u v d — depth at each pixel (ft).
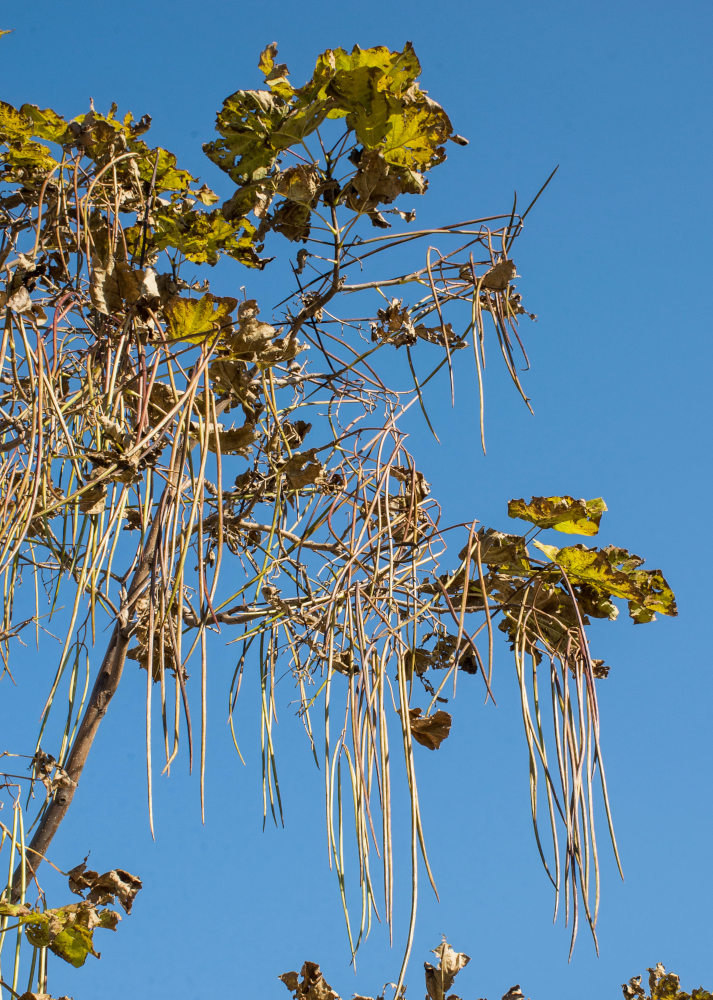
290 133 9.10
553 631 9.50
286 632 10.15
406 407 9.90
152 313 9.07
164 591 6.97
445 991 9.72
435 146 9.07
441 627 9.41
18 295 8.89
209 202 12.10
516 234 9.89
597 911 7.71
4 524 8.54
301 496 11.68
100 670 10.60
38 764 9.51
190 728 6.58
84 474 10.46
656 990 12.85
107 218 11.31
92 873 9.14
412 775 7.14
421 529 10.18
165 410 8.94
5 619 10.42
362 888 7.01
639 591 9.60
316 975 10.14
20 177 11.55
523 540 9.64
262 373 9.63
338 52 8.72
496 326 9.66
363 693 7.50
